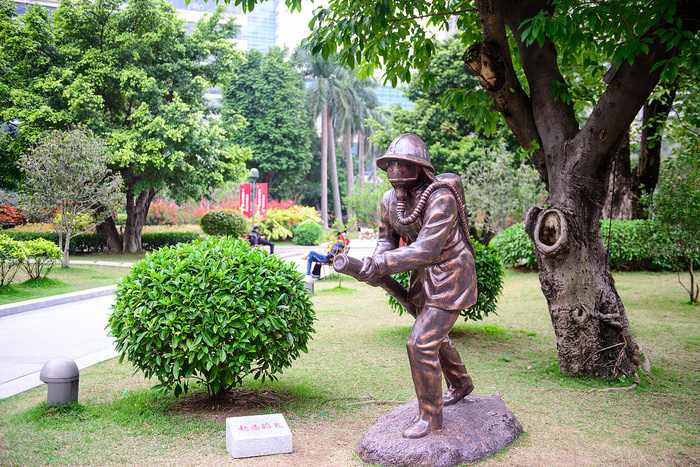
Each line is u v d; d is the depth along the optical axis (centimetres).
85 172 1572
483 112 673
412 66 707
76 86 1862
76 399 477
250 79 3884
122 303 447
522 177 1723
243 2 545
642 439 411
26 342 760
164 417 452
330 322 926
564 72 883
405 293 409
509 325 897
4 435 406
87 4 1939
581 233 584
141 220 2312
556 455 379
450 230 372
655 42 522
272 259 487
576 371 587
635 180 1552
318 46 596
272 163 3938
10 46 1920
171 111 1986
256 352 446
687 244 1043
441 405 378
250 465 361
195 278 439
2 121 2023
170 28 2059
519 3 618
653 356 675
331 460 369
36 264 1270
